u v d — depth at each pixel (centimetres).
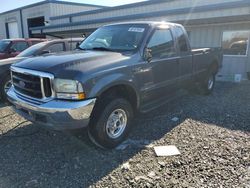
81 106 320
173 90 520
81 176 309
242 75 1068
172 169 321
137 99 414
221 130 447
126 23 495
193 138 413
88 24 1539
